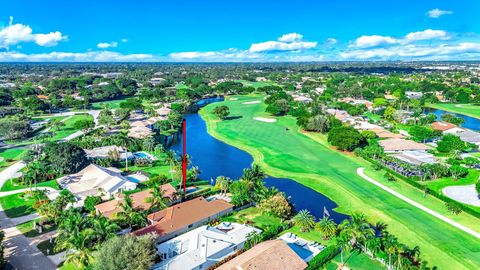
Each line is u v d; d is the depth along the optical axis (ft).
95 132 586.86
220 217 306.96
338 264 238.07
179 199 339.16
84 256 217.36
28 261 238.68
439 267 241.96
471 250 259.39
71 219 237.25
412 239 275.80
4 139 580.30
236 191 333.83
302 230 284.41
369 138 556.51
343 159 476.95
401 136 572.92
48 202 298.97
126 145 501.15
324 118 620.08
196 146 566.77
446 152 486.79
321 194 371.35
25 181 375.86
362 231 252.01
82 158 415.44
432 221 301.43
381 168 429.79
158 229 270.46
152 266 220.64
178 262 228.02
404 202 338.54
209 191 361.92
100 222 238.27
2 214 308.60
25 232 277.44
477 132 617.21
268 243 240.53
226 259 237.04
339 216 321.93
